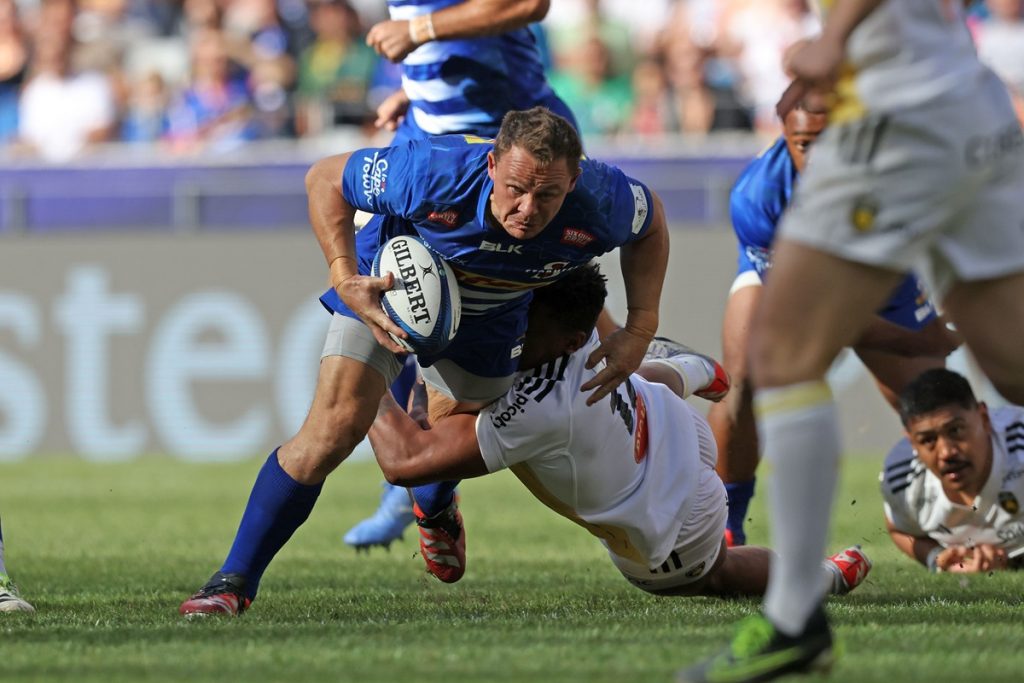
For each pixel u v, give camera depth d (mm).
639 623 14820
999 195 11570
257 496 15930
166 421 41344
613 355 15477
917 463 20578
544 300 15469
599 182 14664
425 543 18297
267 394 40938
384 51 21766
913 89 10875
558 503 16453
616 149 41000
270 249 40938
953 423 19141
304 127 46156
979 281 12133
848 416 39219
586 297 15453
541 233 14656
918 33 10984
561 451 15828
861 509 29219
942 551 20672
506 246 14773
